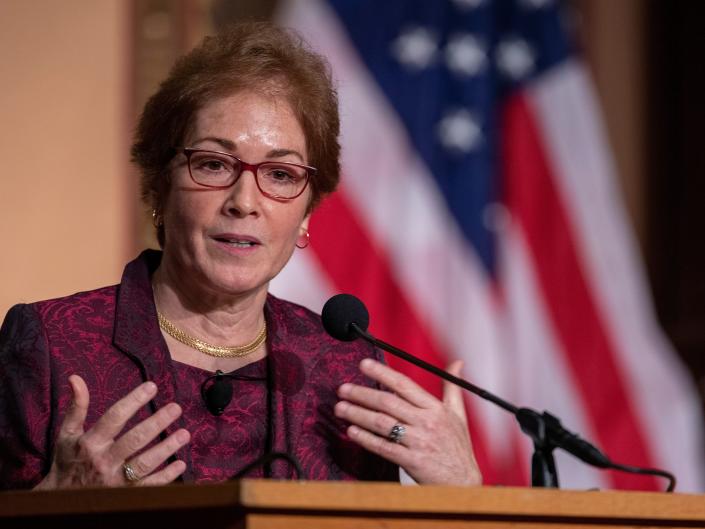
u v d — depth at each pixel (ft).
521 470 51.60
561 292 54.49
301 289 49.98
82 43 49.19
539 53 57.16
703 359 61.67
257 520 15.16
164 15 51.11
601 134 57.88
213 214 23.39
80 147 48.65
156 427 19.38
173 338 24.62
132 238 49.11
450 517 16.52
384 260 51.62
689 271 62.95
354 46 53.16
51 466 20.44
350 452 25.09
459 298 52.49
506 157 55.72
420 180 52.90
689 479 55.57
